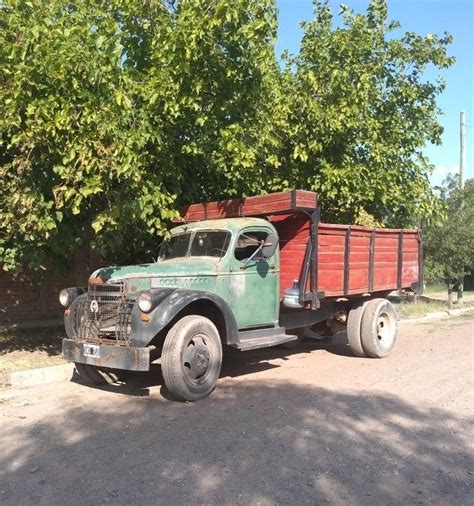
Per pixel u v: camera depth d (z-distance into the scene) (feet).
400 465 15.97
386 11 38.27
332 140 34.17
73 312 24.38
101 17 25.75
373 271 32.27
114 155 23.06
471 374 27.84
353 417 20.38
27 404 22.49
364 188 35.19
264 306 27.14
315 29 35.35
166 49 24.94
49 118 22.63
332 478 15.02
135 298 22.38
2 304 41.60
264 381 26.14
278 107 32.01
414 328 46.44
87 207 27.58
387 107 38.58
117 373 26.27
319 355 33.63
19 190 24.79
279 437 18.16
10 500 13.84
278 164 32.94
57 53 22.18
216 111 27.09
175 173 28.71
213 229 26.61
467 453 16.98
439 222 41.34
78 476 15.23
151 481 14.83
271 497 13.85
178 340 21.90
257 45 25.64
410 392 24.13
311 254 27.35
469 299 76.64
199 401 22.62
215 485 14.55
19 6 22.68
